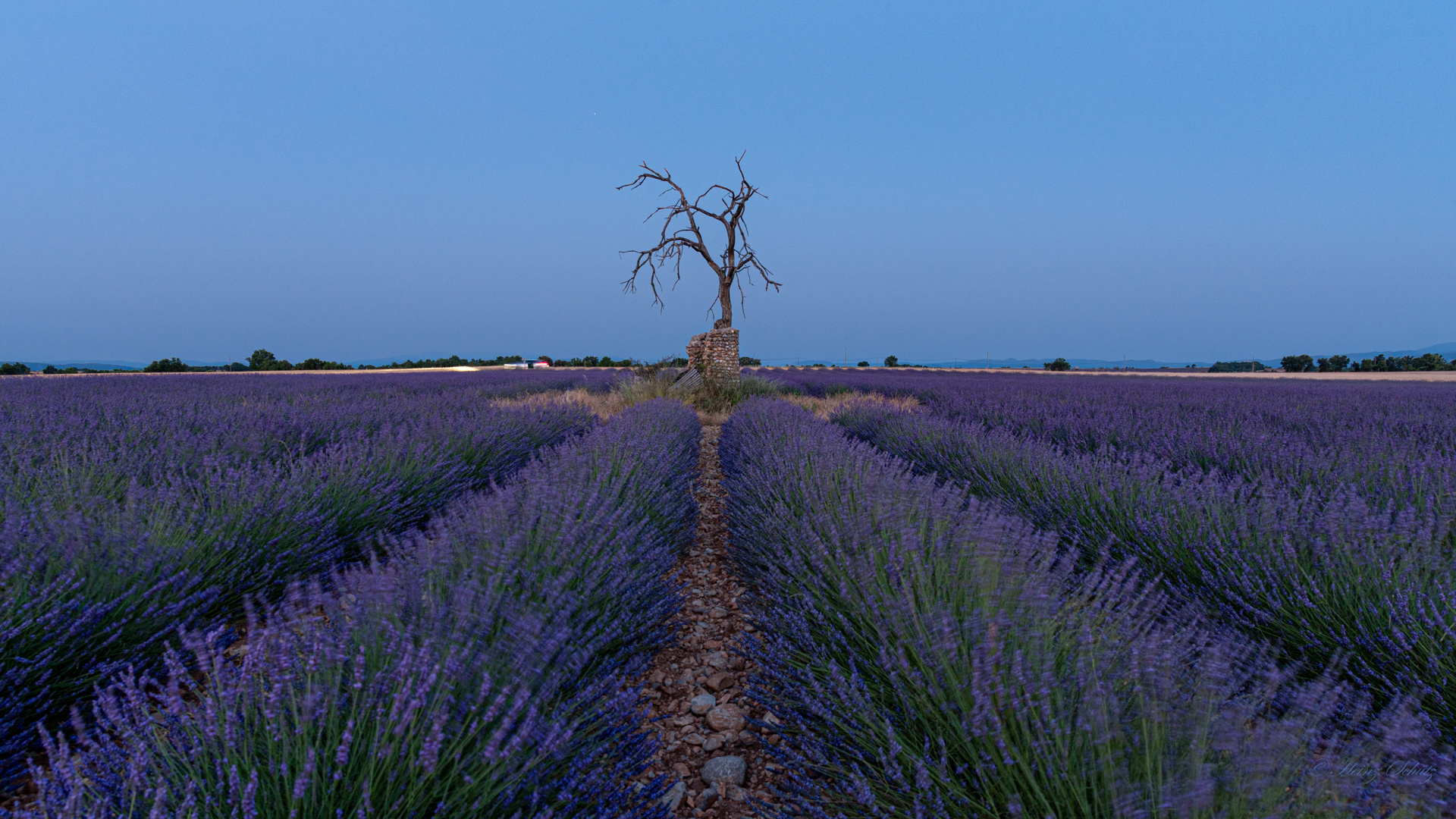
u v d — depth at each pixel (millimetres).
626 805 1552
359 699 1362
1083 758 1233
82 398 8758
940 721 1470
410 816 1162
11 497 2789
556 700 1688
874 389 18859
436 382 18328
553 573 2240
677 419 8164
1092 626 1697
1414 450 4336
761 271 17672
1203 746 1169
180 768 1238
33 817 1077
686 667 2656
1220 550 2699
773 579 2729
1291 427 7172
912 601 1828
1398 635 1875
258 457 4516
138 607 2262
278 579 2857
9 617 1831
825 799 1547
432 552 2176
